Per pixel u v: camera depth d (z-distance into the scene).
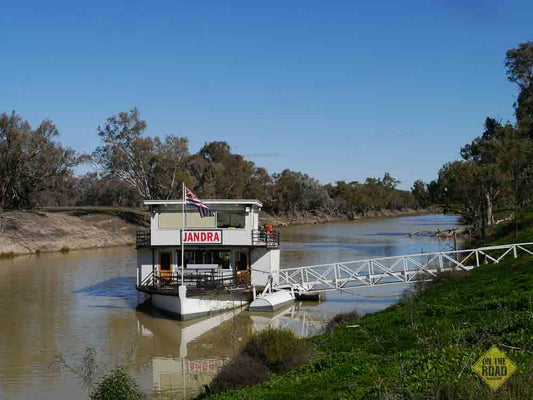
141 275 36.72
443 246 76.50
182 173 99.94
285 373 17.55
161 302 34.34
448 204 89.81
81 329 30.39
